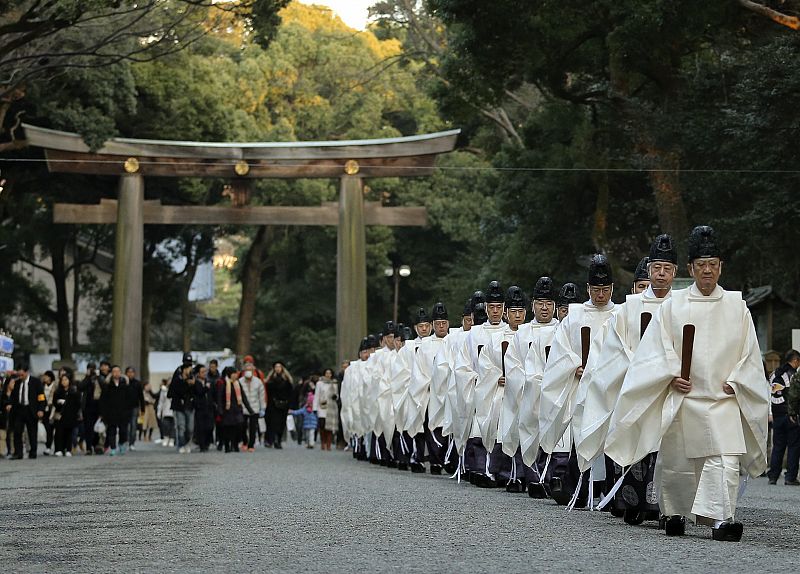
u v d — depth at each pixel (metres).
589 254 70.06
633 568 14.23
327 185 97.69
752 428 17.77
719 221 51.19
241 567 14.62
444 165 105.31
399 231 109.69
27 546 17.30
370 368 43.38
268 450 57.59
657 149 54.44
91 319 117.06
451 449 33.44
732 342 17.94
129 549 16.72
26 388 48.56
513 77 64.06
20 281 93.75
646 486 19.39
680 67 56.94
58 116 68.56
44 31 43.88
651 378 18.11
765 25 52.41
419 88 109.88
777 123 45.53
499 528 19.08
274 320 112.69
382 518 20.83
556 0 51.28
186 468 39.41
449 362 34.69
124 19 56.16
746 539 17.73
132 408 53.00
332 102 108.19
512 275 72.50
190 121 82.50
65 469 39.97
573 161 63.59
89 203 84.81
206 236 100.25
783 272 55.31
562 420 23.97
